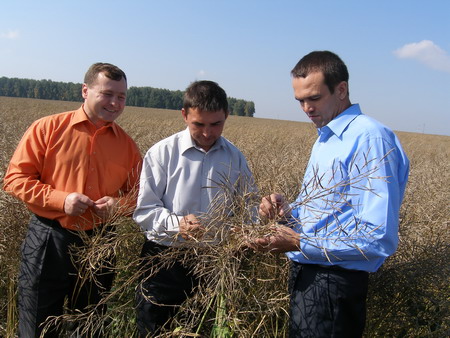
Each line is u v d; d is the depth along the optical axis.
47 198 2.60
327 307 2.20
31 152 2.72
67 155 2.74
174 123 17.23
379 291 2.91
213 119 2.41
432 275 2.82
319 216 2.24
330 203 2.21
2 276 3.33
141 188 2.58
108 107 2.74
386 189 2.05
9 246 3.22
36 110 26.66
